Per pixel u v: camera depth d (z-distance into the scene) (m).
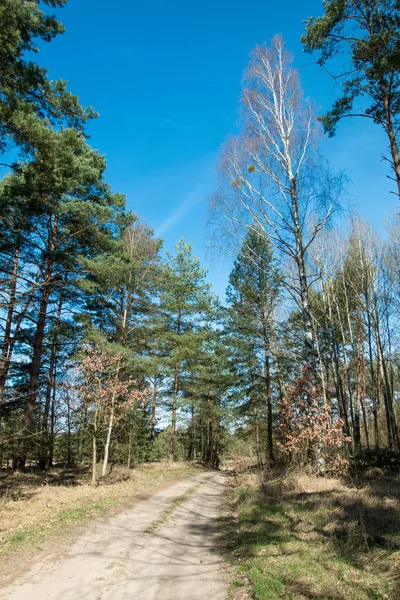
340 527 6.59
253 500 10.76
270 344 22.09
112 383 15.46
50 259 15.31
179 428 34.12
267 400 22.50
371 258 21.97
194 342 25.33
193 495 14.34
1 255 15.42
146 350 27.62
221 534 8.23
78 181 15.67
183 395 28.08
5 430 15.27
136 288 22.16
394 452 15.68
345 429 19.39
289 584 4.74
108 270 16.55
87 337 16.83
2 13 8.59
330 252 22.94
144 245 22.81
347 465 11.78
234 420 28.62
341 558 5.29
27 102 9.94
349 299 24.19
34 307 17.33
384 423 28.05
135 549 6.93
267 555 5.94
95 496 12.09
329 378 22.88
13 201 14.68
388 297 22.80
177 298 26.62
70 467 21.06
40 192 12.94
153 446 28.33
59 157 10.67
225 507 11.88
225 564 6.18
